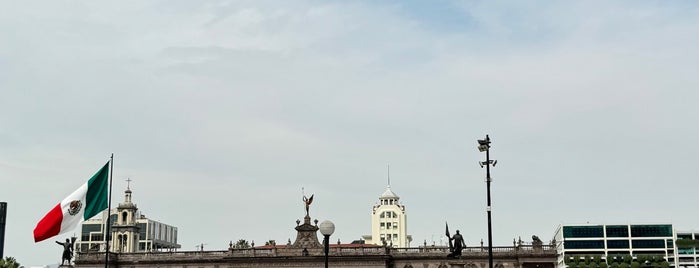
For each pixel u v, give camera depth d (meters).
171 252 163.12
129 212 179.12
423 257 154.75
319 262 155.12
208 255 161.38
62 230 62.31
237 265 158.12
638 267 180.50
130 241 177.62
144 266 163.38
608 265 185.75
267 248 158.12
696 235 199.50
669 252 197.88
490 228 59.47
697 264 196.50
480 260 152.00
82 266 162.38
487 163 60.44
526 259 149.88
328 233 57.41
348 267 153.88
